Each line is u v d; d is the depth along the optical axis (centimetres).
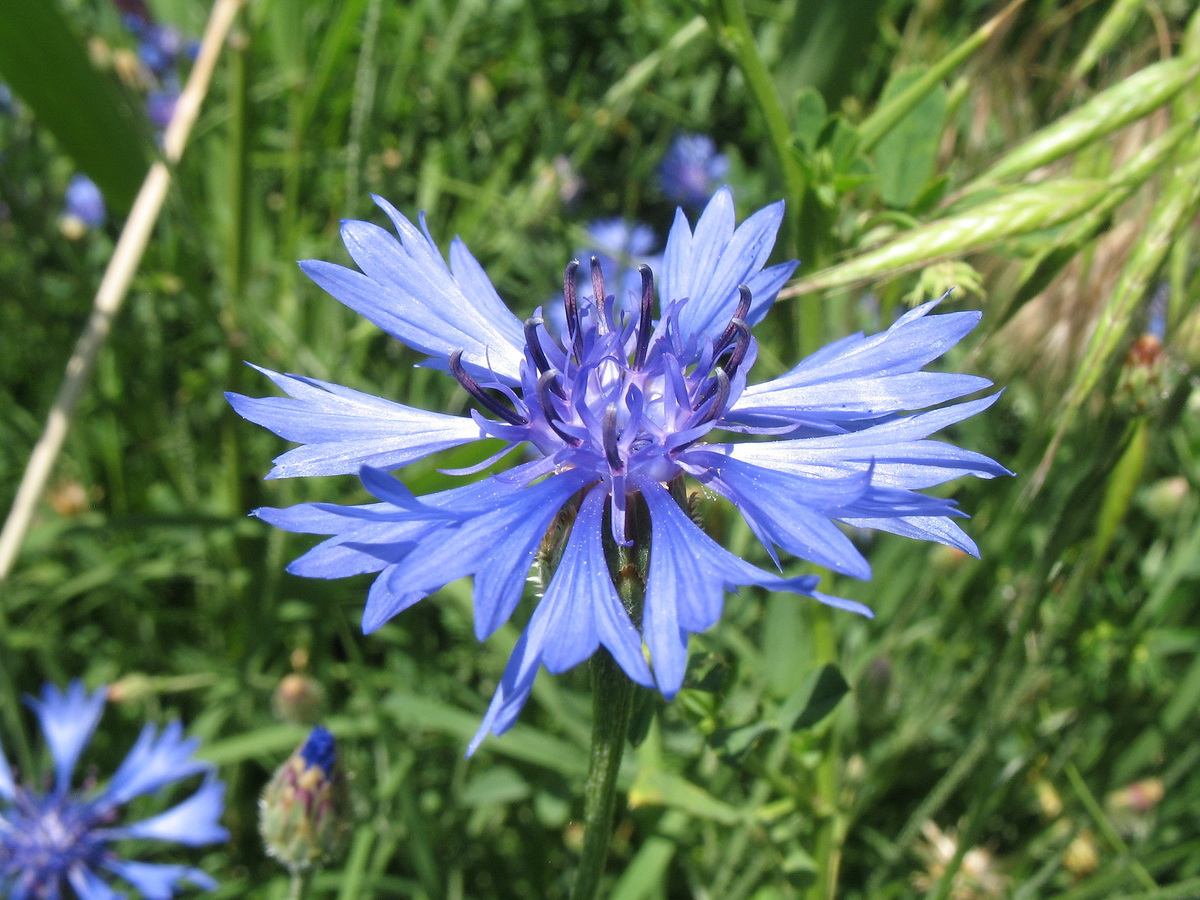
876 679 15
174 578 23
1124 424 12
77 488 22
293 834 12
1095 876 16
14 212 23
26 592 20
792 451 9
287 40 21
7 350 24
